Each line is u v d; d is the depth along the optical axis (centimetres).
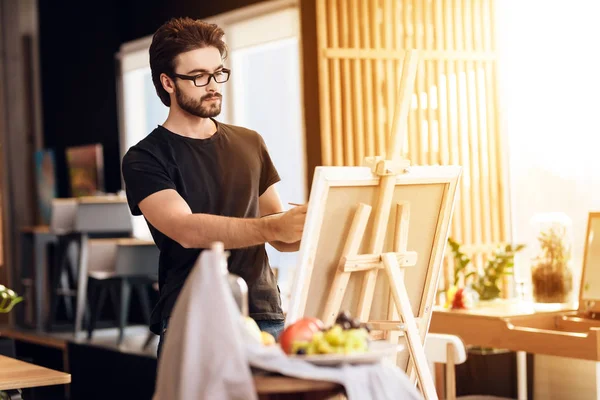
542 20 572
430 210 297
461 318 486
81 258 945
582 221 552
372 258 275
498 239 589
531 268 497
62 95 1159
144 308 962
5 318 1115
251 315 311
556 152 566
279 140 842
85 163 1092
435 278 301
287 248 319
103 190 1084
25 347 970
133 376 786
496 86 589
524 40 584
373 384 218
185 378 206
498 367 563
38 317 1025
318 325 233
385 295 287
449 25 575
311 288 266
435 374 530
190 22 312
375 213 278
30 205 1210
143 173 301
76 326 947
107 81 1073
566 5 556
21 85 1208
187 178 309
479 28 584
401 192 286
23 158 1207
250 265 313
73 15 1123
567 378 538
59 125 1168
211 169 314
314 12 549
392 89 562
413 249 294
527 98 584
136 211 309
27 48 1211
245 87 878
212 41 311
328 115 547
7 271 1189
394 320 289
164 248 311
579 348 426
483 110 585
